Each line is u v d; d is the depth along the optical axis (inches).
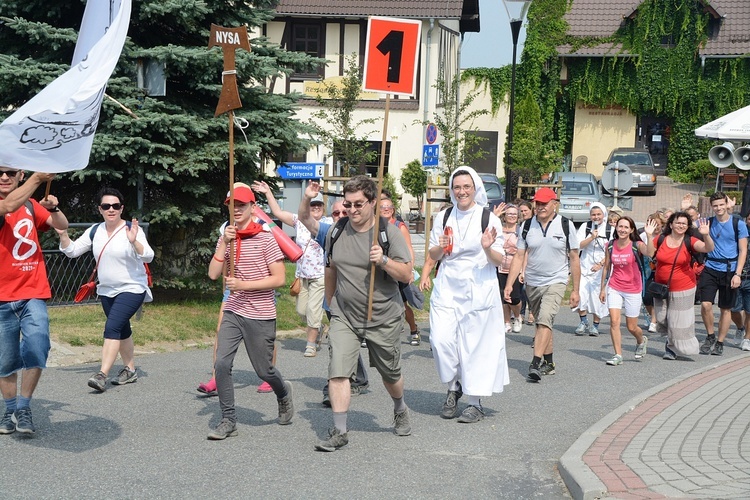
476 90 1747.0
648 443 282.4
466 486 249.9
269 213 616.4
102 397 349.1
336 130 1138.0
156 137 536.4
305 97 624.1
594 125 1860.2
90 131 263.9
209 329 506.0
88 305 520.1
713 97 1785.2
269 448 283.6
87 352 429.4
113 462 264.1
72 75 262.5
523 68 1768.0
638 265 474.9
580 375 430.6
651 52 1792.6
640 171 1582.2
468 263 329.1
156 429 303.6
